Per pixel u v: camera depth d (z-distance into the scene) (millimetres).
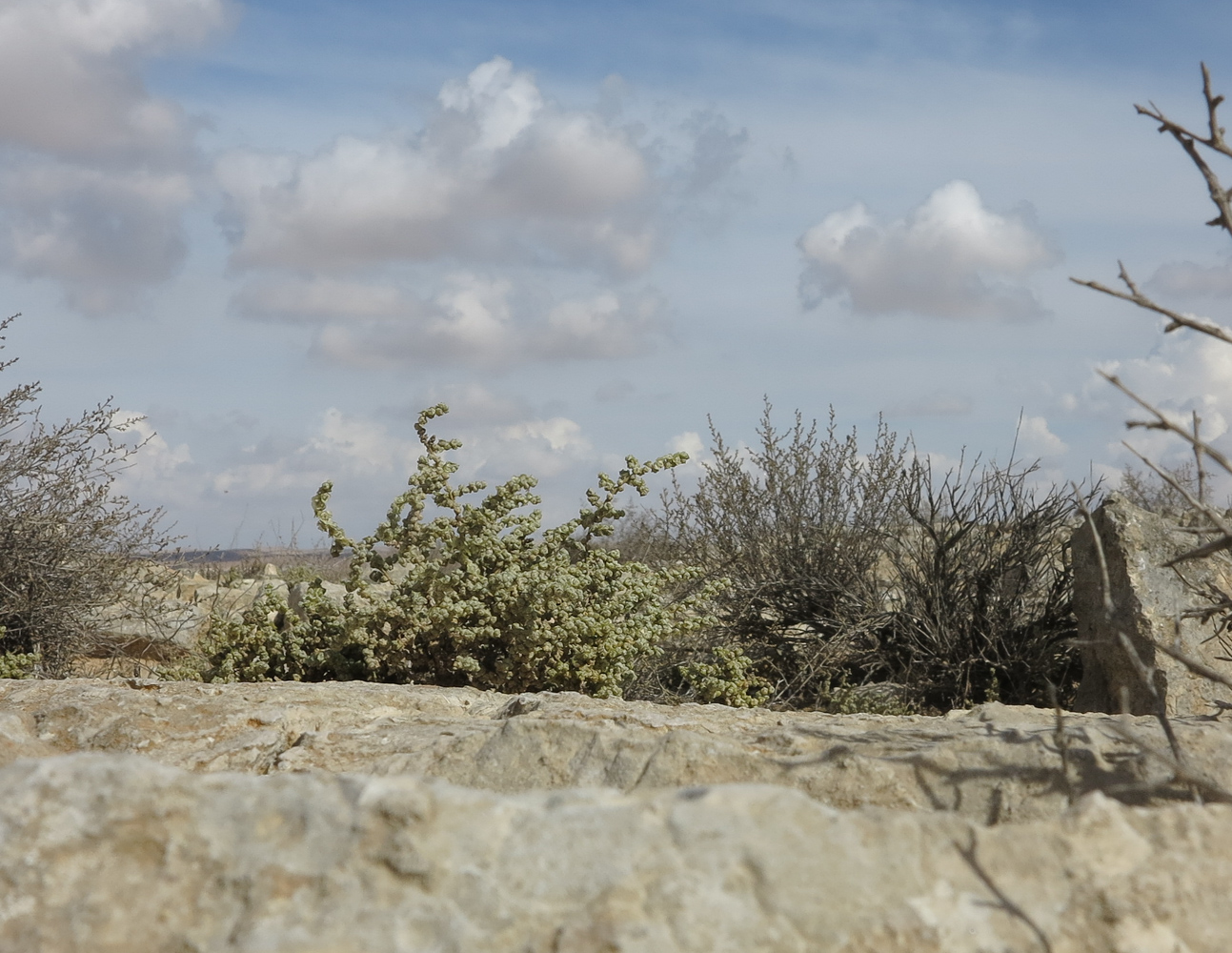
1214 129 1847
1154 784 1873
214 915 1243
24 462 6797
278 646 5141
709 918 1229
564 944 1199
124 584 7312
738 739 2549
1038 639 6969
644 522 9906
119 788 1352
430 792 1369
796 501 8180
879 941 1228
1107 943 1267
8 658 6309
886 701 6883
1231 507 4949
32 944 1214
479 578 5074
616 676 5113
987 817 2016
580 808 1358
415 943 1209
